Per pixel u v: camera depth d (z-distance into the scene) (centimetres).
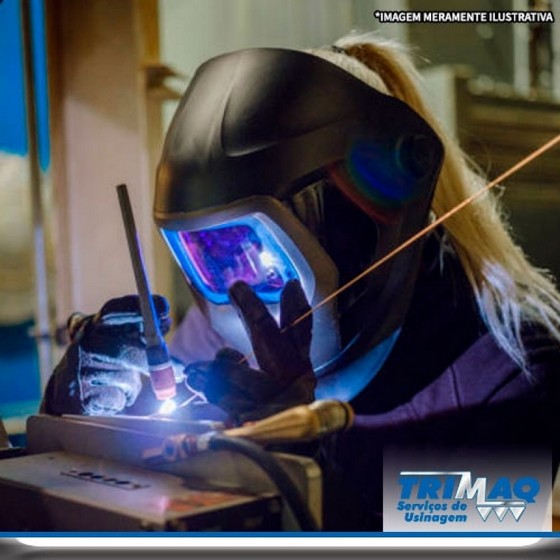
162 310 80
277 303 80
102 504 56
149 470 65
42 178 98
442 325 86
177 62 96
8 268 97
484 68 88
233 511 55
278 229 76
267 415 66
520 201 87
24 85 98
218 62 80
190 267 83
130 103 96
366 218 80
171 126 80
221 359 71
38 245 98
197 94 79
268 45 93
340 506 75
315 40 91
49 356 96
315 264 77
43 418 74
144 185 96
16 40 98
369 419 84
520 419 84
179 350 94
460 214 86
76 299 97
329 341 80
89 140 97
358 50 87
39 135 99
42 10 98
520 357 85
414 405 85
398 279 81
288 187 76
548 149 87
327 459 75
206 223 76
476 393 85
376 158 78
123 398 80
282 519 57
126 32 96
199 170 76
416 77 87
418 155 79
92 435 70
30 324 97
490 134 86
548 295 86
